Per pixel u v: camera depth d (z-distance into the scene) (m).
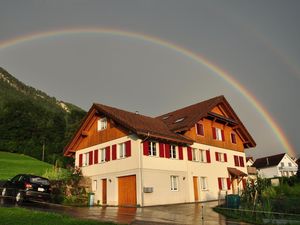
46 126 81.62
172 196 28.16
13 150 74.06
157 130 29.73
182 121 33.72
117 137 29.42
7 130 75.69
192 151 32.75
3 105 83.56
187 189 30.17
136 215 18.16
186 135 32.72
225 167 37.09
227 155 38.22
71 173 30.80
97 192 30.19
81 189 28.94
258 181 20.23
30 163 60.69
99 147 31.53
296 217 16.58
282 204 19.02
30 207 18.55
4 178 39.41
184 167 30.67
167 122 36.06
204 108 35.41
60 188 26.97
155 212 20.06
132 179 26.73
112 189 28.42
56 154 75.25
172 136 29.27
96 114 32.66
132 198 26.22
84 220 13.09
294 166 84.44
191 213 19.67
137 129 25.89
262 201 18.83
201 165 33.12
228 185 36.44
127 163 27.41
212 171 34.56
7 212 13.40
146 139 26.86
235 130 41.66
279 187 34.44
